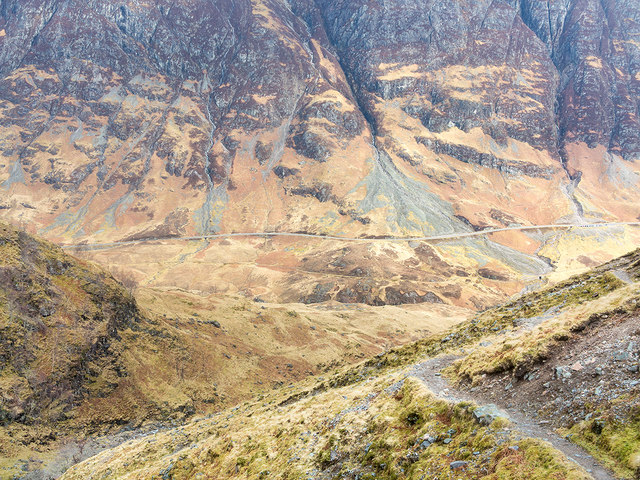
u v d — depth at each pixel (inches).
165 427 3538.4
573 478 645.3
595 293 1588.3
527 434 826.2
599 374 902.4
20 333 3319.4
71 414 3230.8
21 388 3075.8
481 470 785.6
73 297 3902.6
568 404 878.4
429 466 884.0
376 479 970.7
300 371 5039.4
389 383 1494.8
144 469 1940.2
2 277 3518.7
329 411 1541.6
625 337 974.4
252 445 1595.7
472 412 962.1
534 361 1080.8
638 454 662.5
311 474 1136.2
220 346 4827.8
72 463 2874.0
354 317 7509.8
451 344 1809.8
